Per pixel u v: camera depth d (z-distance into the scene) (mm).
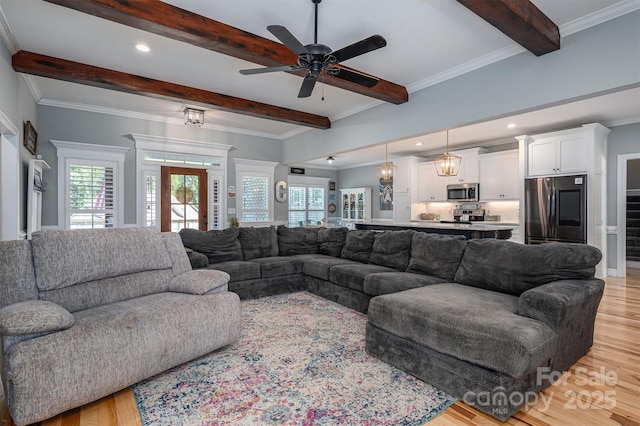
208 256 4180
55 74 3580
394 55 3506
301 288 4488
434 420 1791
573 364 2355
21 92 3768
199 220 6176
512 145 6719
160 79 4164
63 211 4961
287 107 5297
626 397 1996
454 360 1999
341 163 10242
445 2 2604
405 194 8258
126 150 5445
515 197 6332
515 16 2529
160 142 5770
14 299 2059
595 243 5191
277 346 2707
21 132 3795
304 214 10562
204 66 3795
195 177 6160
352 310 3646
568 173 5367
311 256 4773
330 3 2623
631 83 2672
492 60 3531
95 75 3771
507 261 2664
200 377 2229
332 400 1970
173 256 2947
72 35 3123
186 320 2281
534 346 1753
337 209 11242
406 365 2275
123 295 2482
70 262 2299
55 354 1733
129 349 1984
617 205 5484
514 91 3375
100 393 1876
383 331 2445
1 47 2988
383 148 7629
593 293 2309
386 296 2523
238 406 1913
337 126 5809
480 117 3658
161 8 2607
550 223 5516
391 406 1910
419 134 4402
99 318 2016
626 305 3895
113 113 5352
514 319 1970
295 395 2021
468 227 5000
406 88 4410
